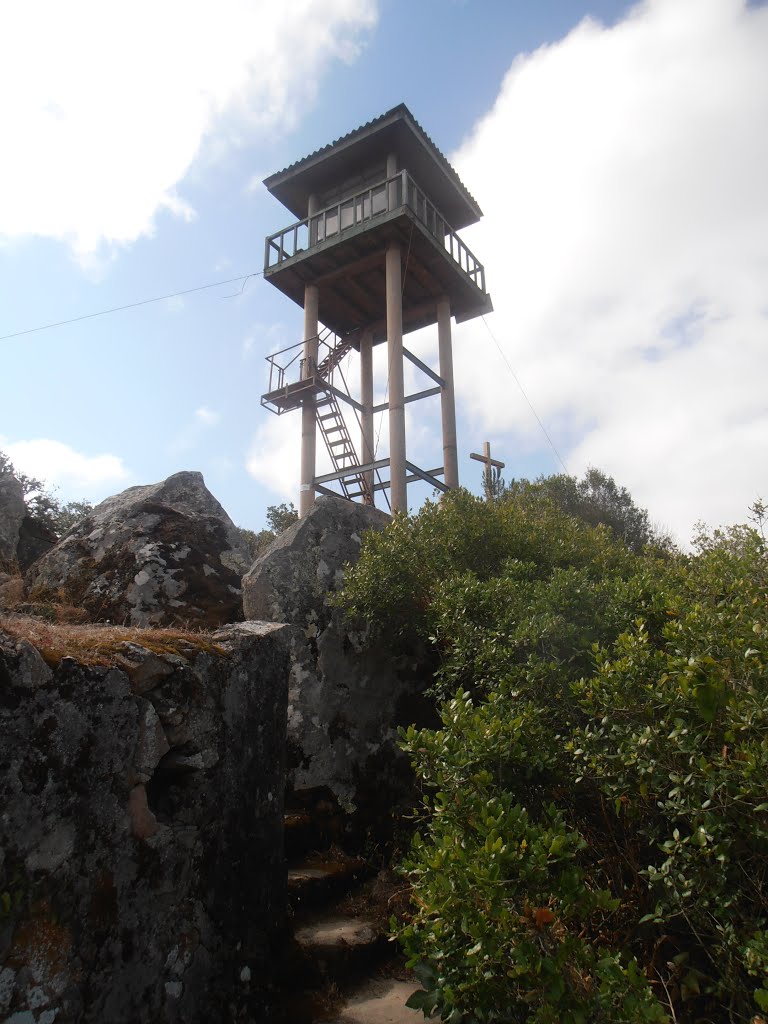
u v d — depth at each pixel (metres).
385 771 6.23
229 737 3.89
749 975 2.93
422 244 14.54
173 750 3.59
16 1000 2.62
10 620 3.54
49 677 3.02
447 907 2.94
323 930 4.59
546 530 7.62
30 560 7.77
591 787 3.90
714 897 2.94
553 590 5.03
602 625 4.71
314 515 7.03
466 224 17.94
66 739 3.02
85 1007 2.84
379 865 5.62
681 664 3.31
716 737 3.23
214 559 7.09
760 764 2.85
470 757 3.55
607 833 3.81
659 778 3.27
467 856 2.92
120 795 3.21
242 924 3.73
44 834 2.86
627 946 3.31
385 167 15.69
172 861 3.39
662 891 3.44
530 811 3.75
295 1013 3.83
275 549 6.62
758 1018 2.61
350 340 17.23
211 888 3.57
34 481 8.60
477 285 16.50
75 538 7.17
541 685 4.30
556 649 4.58
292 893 4.76
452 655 5.65
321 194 16.59
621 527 19.50
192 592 6.69
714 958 3.07
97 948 2.95
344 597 6.42
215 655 3.96
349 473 14.66
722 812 3.01
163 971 3.21
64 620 6.11
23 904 2.73
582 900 2.89
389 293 14.23
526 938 2.76
